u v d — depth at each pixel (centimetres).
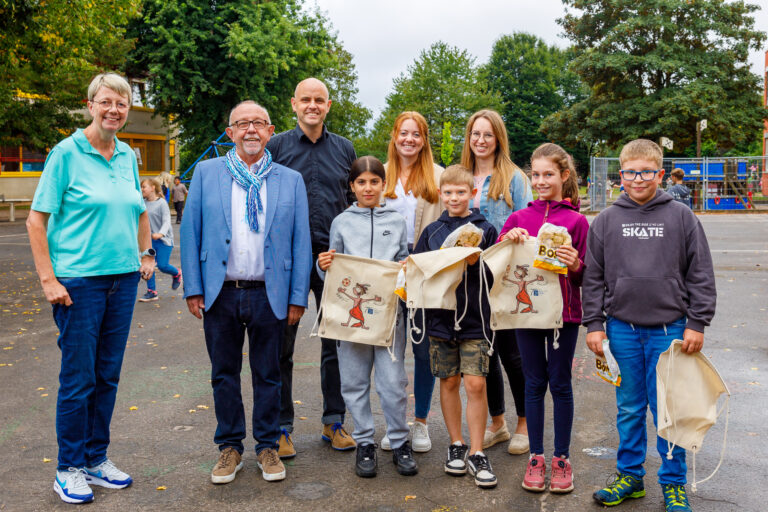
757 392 500
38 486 351
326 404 411
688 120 3559
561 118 3906
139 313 852
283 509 324
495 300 351
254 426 369
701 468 368
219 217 360
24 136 2578
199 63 2914
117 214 346
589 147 4200
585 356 619
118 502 333
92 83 340
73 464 338
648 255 321
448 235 375
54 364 600
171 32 2797
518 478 361
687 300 320
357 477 362
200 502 332
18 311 858
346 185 430
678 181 1588
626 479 330
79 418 338
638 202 331
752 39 3603
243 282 361
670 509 314
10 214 2511
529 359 352
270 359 365
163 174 2255
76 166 338
